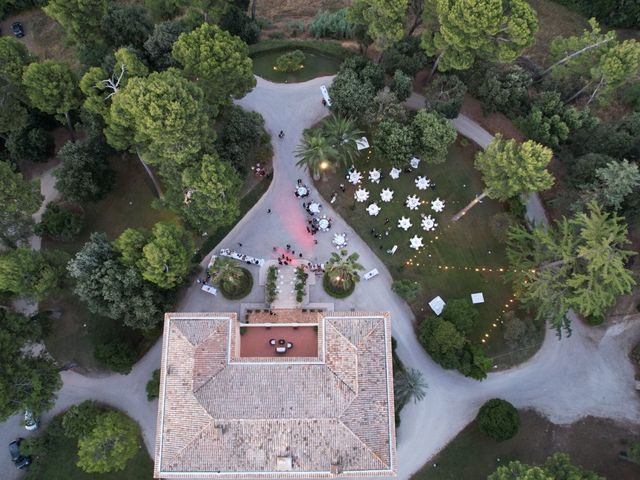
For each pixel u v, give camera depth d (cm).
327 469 4509
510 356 6194
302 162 6412
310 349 5200
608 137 6462
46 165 6838
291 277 6291
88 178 6122
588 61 6612
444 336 5684
